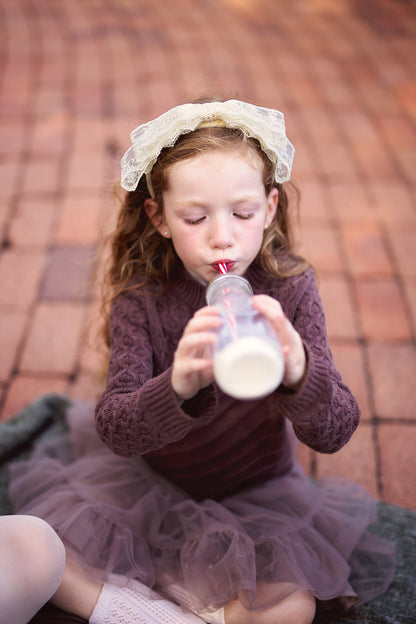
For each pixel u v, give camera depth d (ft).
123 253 4.09
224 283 3.14
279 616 3.73
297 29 14.29
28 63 12.40
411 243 7.88
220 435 4.00
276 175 3.50
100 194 8.64
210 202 3.31
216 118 3.38
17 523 3.54
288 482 4.29
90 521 3.99
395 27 14.39
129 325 3.87
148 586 3.88
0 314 6.75
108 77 11.81
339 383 3.56
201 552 3.87
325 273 7.38
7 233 7.95
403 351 6.38
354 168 9.31
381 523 4.64
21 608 3.44
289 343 2.97
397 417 5.66
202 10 15.34
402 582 4.22
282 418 4.10
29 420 5.43
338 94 11.36
